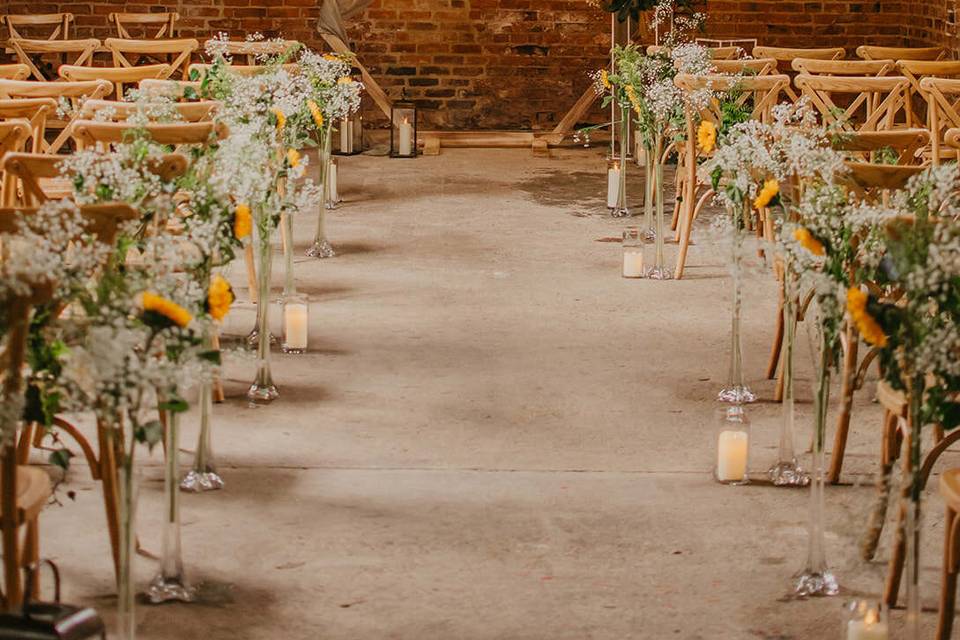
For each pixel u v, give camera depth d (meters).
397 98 13.91
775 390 5.66
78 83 6.64
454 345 6.27
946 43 12.23
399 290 7.29
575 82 13.91
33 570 3.08
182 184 4.62
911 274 3.15
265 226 5.35
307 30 13.77
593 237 8.76
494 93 13.92
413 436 5.07
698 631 3.62
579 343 6.33
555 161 11.97
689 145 7.56
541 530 4.25
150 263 3.54
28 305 3.03
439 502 4.45
